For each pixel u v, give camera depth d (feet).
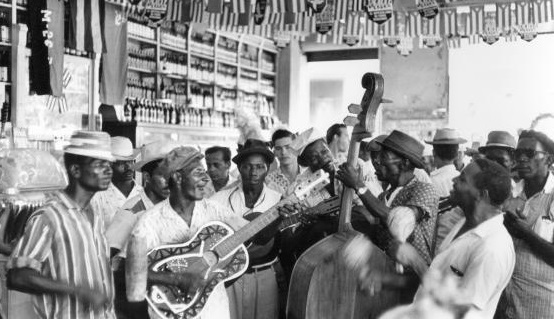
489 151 15.48
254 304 11.98
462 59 45.14
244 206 13.20
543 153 11.52
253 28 31.53
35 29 25.14
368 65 49.11
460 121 45.37
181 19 25.16
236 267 10.02
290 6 21.45
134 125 29.32
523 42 44.27
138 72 34.55
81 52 27.55
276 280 12.57
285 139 17.35
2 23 24.64
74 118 27.22
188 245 9.71
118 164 14.62
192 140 35.14
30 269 7.93
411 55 45.50
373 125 10.32
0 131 23.32
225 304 10.14
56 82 25.32
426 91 45.32
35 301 8.25
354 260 9.73
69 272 8.07
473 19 28.78
